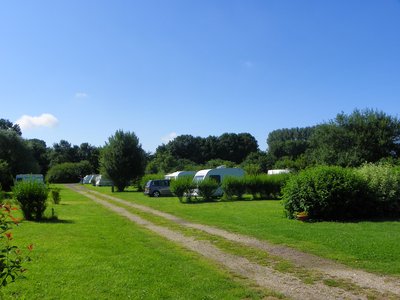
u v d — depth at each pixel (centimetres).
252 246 1213
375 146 4403
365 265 941
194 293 730
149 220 1962
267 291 751
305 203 1817
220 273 883
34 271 876
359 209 1869
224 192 3425
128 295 715
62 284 782
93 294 721
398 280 822
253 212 2217
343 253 1070
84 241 1286
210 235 1440
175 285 782
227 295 721
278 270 919
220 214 2134
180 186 3198
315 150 4725
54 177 10888
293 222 1753
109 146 5559
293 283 809
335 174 1859
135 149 5600
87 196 4256
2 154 6675
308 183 1839
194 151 12419
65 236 1395
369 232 1406
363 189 1856
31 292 730
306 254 1080
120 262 973
